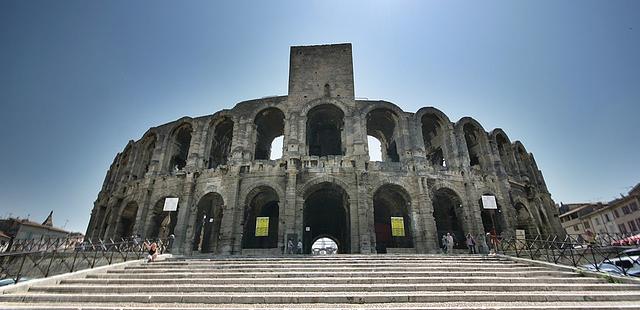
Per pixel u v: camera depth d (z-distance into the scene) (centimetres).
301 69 4334
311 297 1139
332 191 3866
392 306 1059
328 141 4706
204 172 3569
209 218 4131
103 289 1314
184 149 4353
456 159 3616
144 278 1556
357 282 1416
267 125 4372
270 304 1114
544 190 4266
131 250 2598
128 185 3900
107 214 3956
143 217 3481
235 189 3300
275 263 1877
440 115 3875
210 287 1303
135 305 1127
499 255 2159
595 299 1143
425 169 3422
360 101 3959
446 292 1225
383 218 4131
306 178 3316
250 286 1300
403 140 3625
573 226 7819
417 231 3131
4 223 7212
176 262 1958
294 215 3098
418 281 1420
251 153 3631
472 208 3338
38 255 2527
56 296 1213
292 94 4066
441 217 3916
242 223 3203
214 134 4169
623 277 1382
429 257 2109
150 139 4269
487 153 3869
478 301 1136
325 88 4131
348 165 3381
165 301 1166
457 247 3591
